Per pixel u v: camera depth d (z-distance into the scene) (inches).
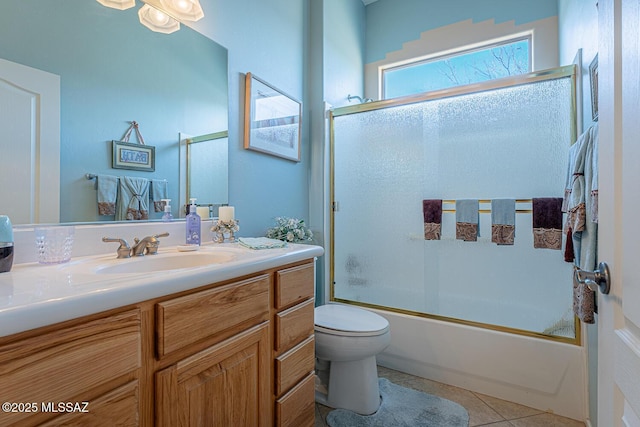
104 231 42.7
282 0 77.5
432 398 66.6
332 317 65.3
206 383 31.9
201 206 56.8
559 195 68.0
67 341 21.8
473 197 76.7
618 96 25.7
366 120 88.4
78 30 41.2
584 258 45.8
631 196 22.8
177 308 28.9
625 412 24.6
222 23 61.1
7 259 30.5
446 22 103.3
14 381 19.3
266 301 40.2
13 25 35.7
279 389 41.8
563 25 78.4
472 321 74.5
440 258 80.4
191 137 55.2
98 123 43.1
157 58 50.2
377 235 87.4
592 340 54.6
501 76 97.4
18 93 36.1
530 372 64.7
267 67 72.2
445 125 80.0
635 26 22.1
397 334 79.1
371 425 57.1
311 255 48.7
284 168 78.3
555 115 68.4
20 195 36.0
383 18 113.2
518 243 72.2
